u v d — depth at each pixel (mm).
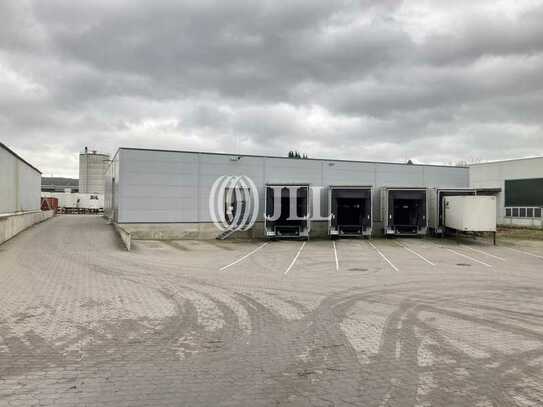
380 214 34844
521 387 5516
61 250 20453
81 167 72812
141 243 25703
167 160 29062
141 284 12891
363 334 7895
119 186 27984
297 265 18125
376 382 5625
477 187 51094
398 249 25188
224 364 6270
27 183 34938
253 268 16969
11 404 4883
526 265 18859
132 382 5562
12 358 6457
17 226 26703
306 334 7875
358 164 34844
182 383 5543
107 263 17094
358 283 13695
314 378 5750
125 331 7953
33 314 9141
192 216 29703
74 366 6137
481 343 7418
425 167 36906
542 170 43688
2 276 13750
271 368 6117
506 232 38312
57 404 4891
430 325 8594
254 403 4957
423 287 13078
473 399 5137
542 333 8109
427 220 32062
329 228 30688
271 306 10188
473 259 20891
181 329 8125
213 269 16422
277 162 32375
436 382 5648
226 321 8758
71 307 9820
